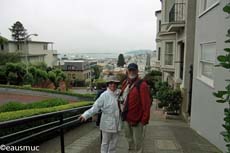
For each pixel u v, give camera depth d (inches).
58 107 370.3
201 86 367.6
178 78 712.4
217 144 275.1
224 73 254.4
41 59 2532.0
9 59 2007.9
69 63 3083.2
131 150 218.4
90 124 413.1
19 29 3100.4
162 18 912.3
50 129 209.2
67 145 272.1
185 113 560.7
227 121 132.2
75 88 2792.8
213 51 324.8
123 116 206.4
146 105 201.5
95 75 3503.9
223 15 266.1
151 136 321.7
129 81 208.5
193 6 581.0
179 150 257.3
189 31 585.3
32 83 1568.7
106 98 198.5
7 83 1531.7
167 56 855.7
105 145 203.9
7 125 154.8
